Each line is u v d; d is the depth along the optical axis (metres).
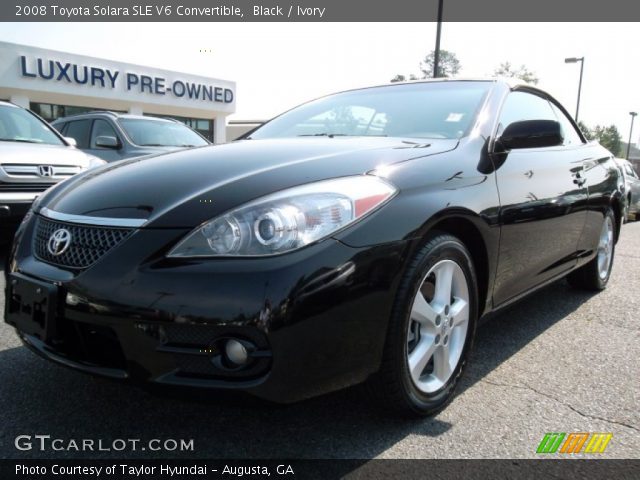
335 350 1.78
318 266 1.73
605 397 2.45
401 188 2.04
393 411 2.11
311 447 2.01
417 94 3.20
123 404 2.30
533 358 2.90
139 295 1.74
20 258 2.16
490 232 2.41
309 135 3.05
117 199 2.02
